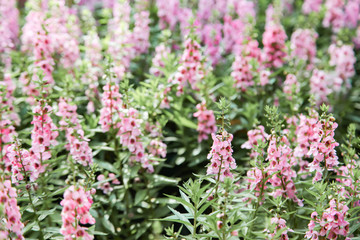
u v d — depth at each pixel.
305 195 1.26
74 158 1.26
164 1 2.02
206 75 1.50
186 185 1.13
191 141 1.51
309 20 2.05
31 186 1.21
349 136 1.25
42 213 1.18
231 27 1.94
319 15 2.19
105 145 1.40
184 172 1.50
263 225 1.22
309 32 1.80
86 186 1.15
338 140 1.58
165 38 1.67
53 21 1.65
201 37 1.87
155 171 1.40
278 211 1.13
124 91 1.32
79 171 1.32
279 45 1.63
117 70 1.60
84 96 1.59
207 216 1.10
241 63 1.57
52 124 1.24
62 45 1.60
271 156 1.18
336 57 1.71
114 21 1.78
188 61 1.47
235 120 1.57
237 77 1.57
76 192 1.07
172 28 2.03
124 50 1.66
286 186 1.20
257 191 1.19
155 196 1.40
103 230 1.32
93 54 1.64
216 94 1.65
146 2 1.93
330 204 1.12
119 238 1.36
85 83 1.56
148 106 1.43
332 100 1.67
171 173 1.50
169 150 1.50
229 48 1.96
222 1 2.27
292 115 1.42
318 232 1.13
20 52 1.72
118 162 1.36
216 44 1.78
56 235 1.23
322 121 1.17
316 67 1.80
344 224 1.12
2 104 1.35
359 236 1.19
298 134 1.27
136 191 1.42
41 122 1.23
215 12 2.02
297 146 1.27
